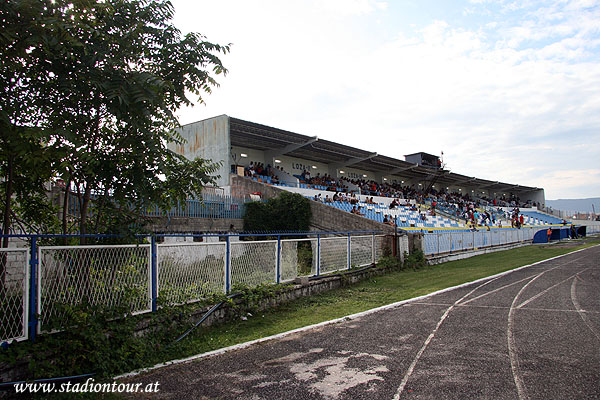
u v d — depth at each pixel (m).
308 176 37.50
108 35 5.98
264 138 30.83
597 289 11.63
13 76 5.41
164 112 6.47
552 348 6.27
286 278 11.32
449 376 5.19
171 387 5.05
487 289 12.16
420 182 54.66
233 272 9.30
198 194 7.84
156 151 6.33
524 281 13.55
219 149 27.98
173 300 7.51
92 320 5.73
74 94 5.75
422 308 9.70
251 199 23.72
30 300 5.25
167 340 6.86
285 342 7.04
